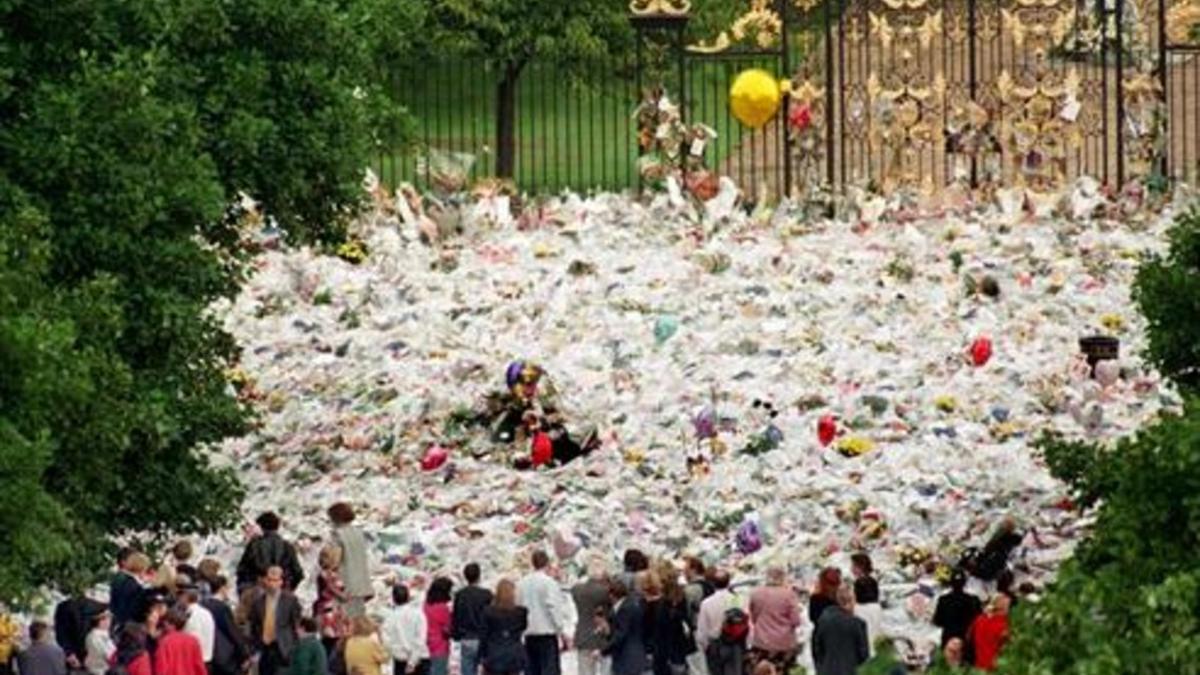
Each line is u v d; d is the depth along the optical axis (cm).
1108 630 8069
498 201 16238
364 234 15738
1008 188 16550
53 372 9912
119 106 10994
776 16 17538
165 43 11625
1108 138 18312
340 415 13475
